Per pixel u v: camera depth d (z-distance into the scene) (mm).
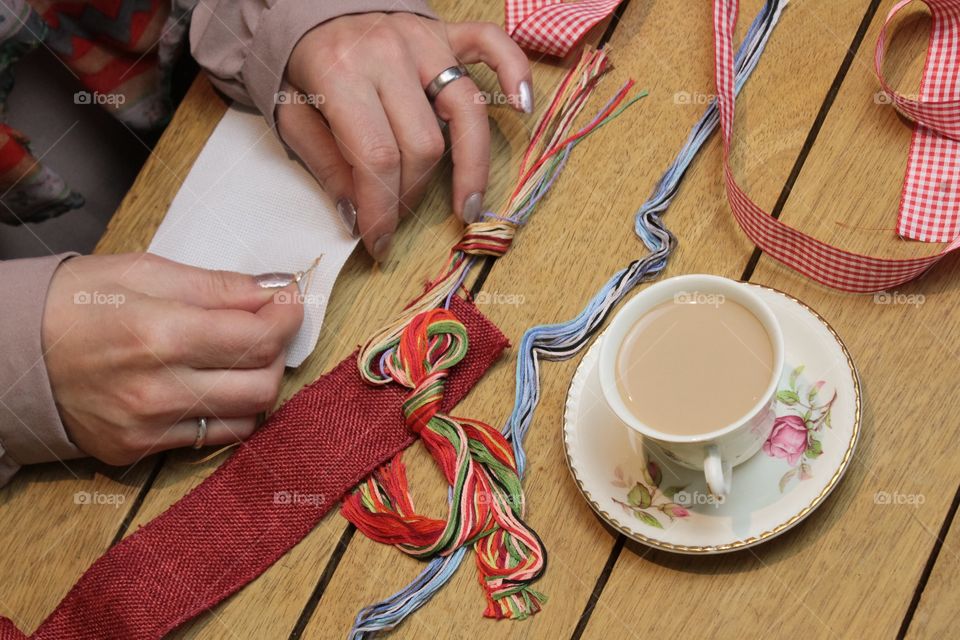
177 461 801
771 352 634
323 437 774
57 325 756
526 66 833
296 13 825
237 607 747
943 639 645
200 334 747
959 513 670
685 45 864
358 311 822
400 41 817
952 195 758
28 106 1008
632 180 824
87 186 1083
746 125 824
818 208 783
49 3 941
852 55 827
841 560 675
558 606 705
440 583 725
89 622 742
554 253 814
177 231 855
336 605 734
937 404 702
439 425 753
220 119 906
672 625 685
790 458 677
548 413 766
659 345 659
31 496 802
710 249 791
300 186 856
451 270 812
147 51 1017
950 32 805
